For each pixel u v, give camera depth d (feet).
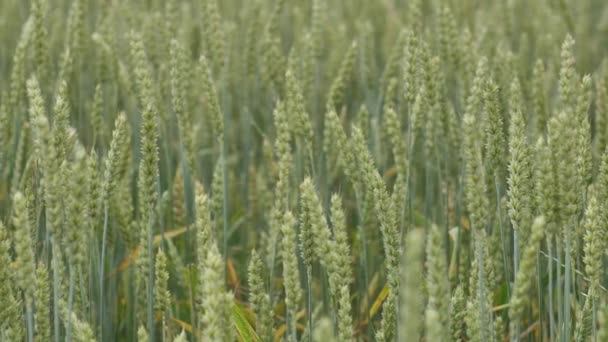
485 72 13.17
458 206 14.33
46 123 9.03
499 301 13.15
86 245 11.11
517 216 9.68
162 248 13.01
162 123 15.78
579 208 9.81
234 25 21.99
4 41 23.90
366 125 15.67
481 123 13.41
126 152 13.58
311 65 18.60
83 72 19.93
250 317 13.34
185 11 22.45
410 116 12.77
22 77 14.88
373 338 12.82
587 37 23.81
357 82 22.00
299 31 23.26
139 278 12.85
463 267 13.00
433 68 12.98
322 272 13.11
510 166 9.66
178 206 16.75
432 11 23.43
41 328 9.75
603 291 11.62
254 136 21.15
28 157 14.85
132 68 16.92
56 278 9.41
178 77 13.96
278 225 12.42
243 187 18.54
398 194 13.02
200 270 9.61
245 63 20.10
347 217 18.02
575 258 10.87
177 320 13.00
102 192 10.80
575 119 11.51
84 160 9.34
